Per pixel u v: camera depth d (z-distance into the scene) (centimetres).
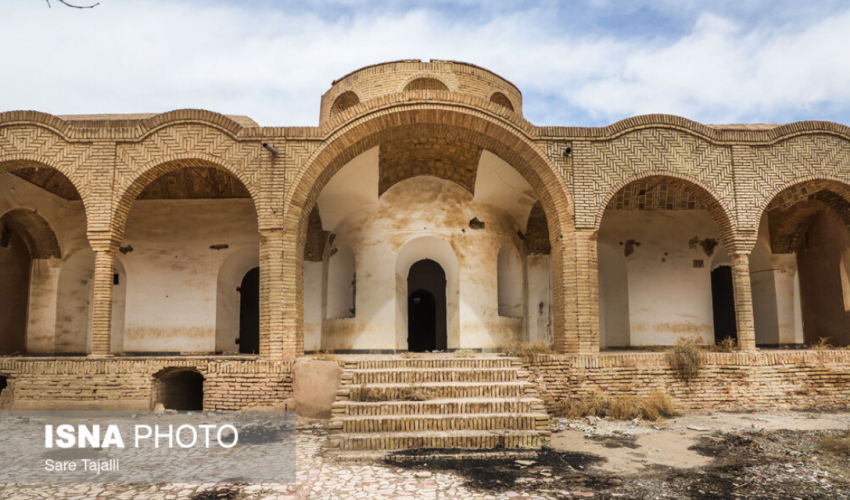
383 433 917
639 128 1322
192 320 1652
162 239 1684
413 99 1309
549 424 1011
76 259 1706
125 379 1238
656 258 1756
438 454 853
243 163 1290
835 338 1661
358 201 1620
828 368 1280
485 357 1231
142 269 1670
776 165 1341
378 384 1078
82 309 1752
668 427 1057
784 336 1752
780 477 733
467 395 1053
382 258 1582
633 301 1739
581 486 698
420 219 1595
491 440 898
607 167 1315
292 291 1264
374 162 1511
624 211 1770
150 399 1233
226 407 1211
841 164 1355
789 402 1256
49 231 1641
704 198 1350
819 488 688
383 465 796
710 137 1335
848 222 1484
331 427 927
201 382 1502
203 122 1294
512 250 1725
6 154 1294
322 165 1315
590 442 942
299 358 1233
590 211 1298
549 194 1331
